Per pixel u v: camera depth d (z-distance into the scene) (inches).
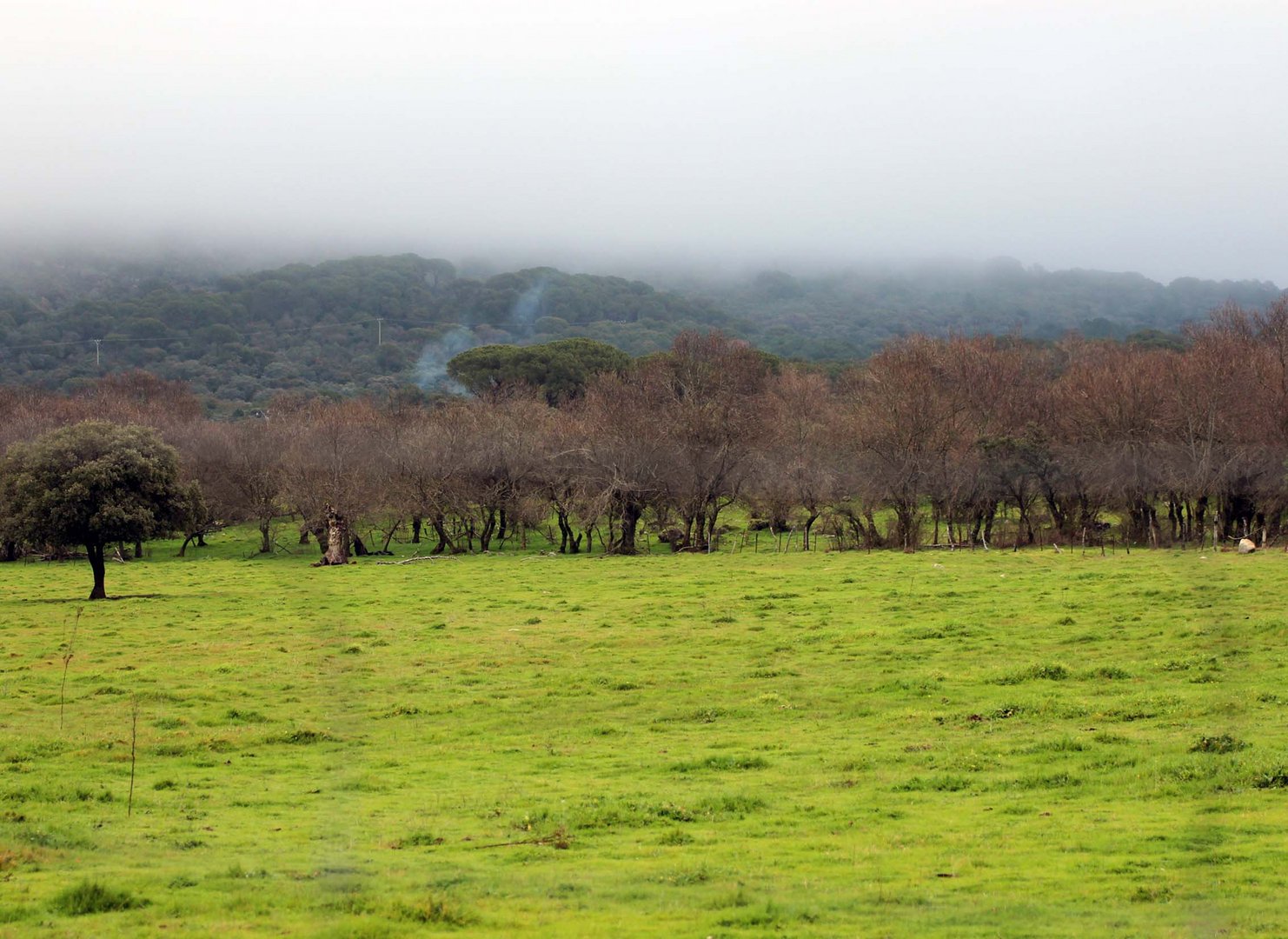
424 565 3208.7
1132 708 1123.3
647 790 913.5
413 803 882.8
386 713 1278.3
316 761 1063.0
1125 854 705.6
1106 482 3174.2
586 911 604.7
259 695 1382.9
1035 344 6181.1
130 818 838.5
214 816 847.1
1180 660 1332.4
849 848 735.7
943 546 3344.0
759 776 962.1
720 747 1085.8
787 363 6136.8
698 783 938.7
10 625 2006.6
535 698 1343.5
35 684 1448.1
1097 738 1008.9
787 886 653.3
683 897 631.8
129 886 641.0
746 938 556.1
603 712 1270.9
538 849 741.3
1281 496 2970.0
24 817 831.1
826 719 1187.3
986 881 656.4
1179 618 1605.6
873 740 1079.6
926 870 681.0
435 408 4736.7
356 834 788.6
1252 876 651.5
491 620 1988.2
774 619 1865.2
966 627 1631.4
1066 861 693.3
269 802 898.1
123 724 1225.4
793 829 790.5
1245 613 1615.4
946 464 3348.9
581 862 713.6
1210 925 573.0
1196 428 3043.8
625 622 1913.1
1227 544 2930.6
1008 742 1027.9
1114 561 2447.1
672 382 4207.7
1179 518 3174.2
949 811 826.8
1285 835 732.0
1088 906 607.8
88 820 828.6
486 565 3144.7
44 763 1049.5
